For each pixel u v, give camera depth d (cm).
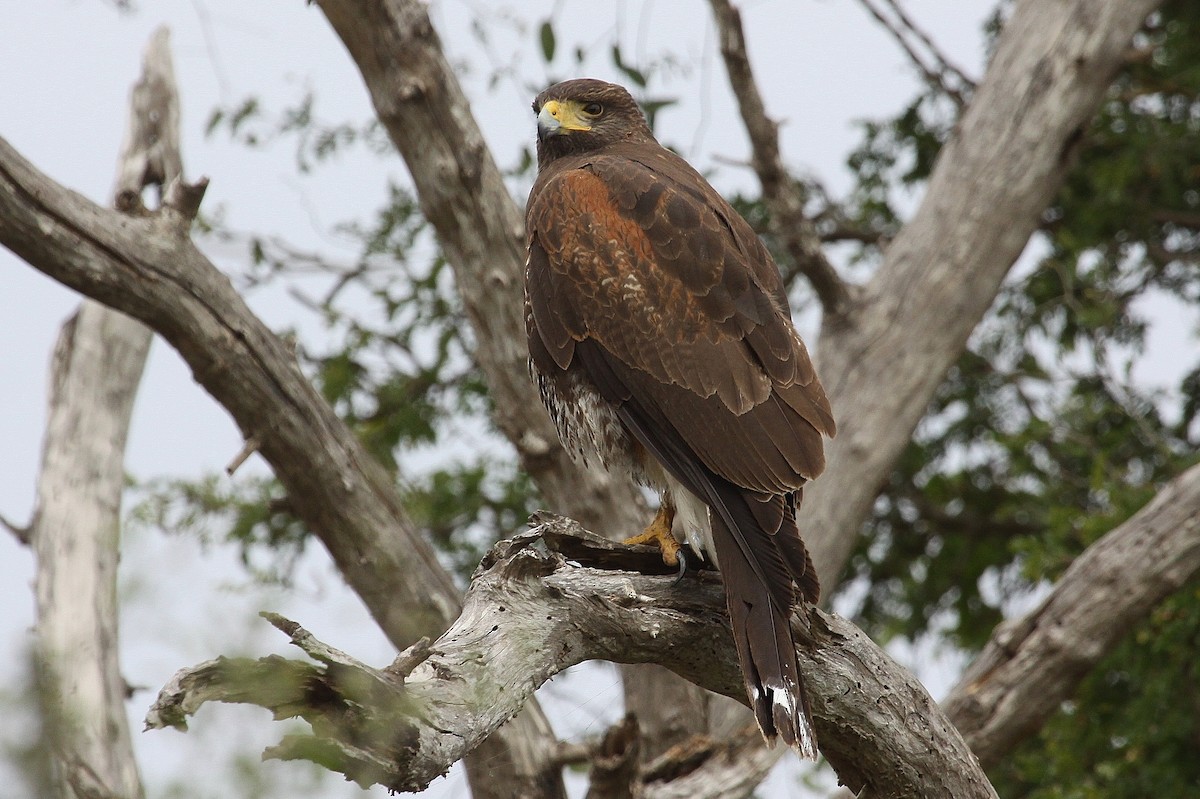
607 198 841
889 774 746
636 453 820
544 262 848
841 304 1356
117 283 940
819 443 751
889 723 730
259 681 438
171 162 1360
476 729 527
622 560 741
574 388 837
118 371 1277
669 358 788
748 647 644
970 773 756
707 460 753
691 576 716
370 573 1082
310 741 427
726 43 1204
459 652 555
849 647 722
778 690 625
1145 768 1285
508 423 1191
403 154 1134
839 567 1317
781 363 774
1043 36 1398
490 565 623
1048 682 1177
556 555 671
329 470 1048
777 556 690
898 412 1334
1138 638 1297
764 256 852
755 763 1090
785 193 1285
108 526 1223
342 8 1084
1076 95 1379
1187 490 1195
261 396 1014
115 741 1098
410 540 1088
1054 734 1328
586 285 820
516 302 1155
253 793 421
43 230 905
